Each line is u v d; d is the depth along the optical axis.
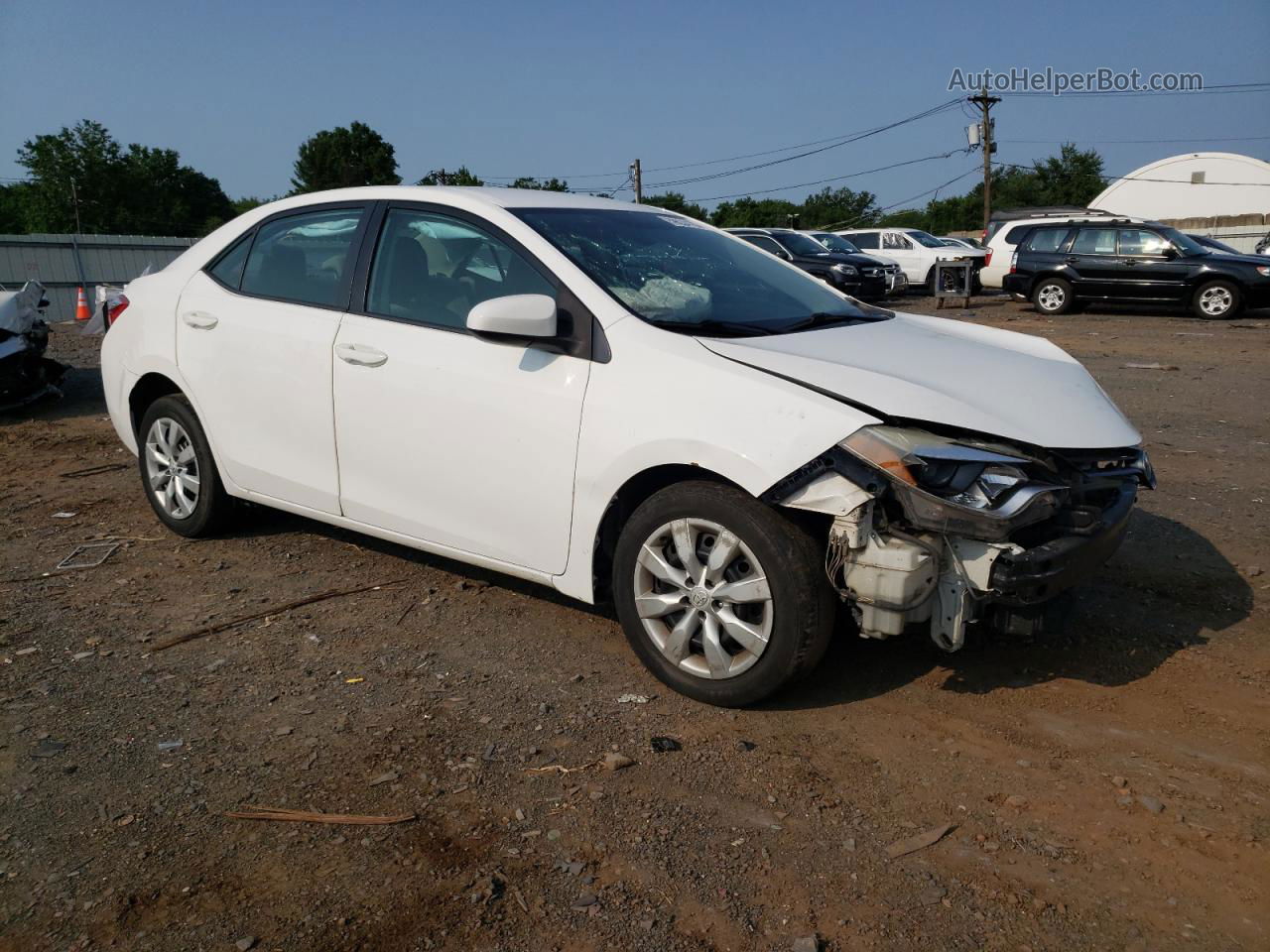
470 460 3.90
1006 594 3.12
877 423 3.14
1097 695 3.60
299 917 2.47
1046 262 18.14
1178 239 17.31
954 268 20.16
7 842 2.76
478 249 4.04
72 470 6.88
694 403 3.34
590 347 3.62
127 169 74.31
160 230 75.00
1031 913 2.50
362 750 3.23
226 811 2.90
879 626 3.18
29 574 4.80
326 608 4.40
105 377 5.45
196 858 2.69
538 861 2.69
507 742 3.28
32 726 3.38
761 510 3.26
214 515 5.10
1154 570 4.79
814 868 2.66
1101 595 4.49
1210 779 3.07
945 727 3.38
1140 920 2.47
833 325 4.02
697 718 3.44
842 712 3.48
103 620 4.26
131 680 3.71
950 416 3.21
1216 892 2.57
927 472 3.10
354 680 3.72
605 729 3.36
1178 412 8.67
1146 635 4.09
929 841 2.78
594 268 3.82
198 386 4.86
